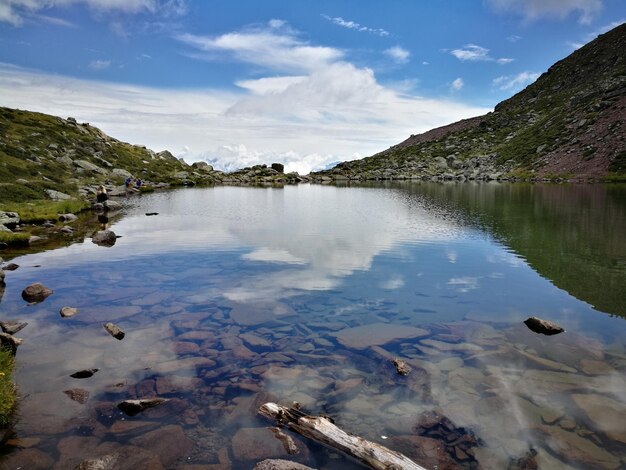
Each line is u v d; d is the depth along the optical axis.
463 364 9.77
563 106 170.00
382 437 7.15
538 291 15.73
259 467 6.11
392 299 14.69
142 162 113.19
